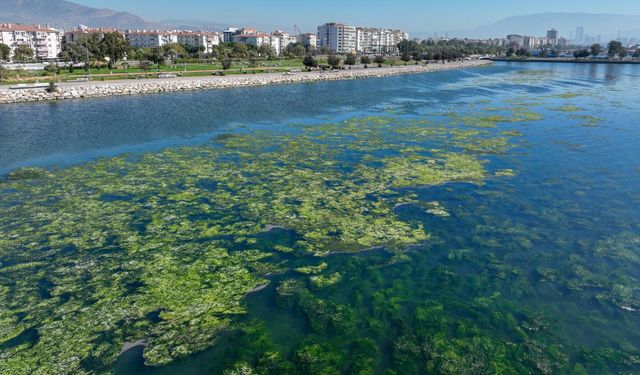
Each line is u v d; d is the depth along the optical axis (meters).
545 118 45.47
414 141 35.00
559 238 18.81
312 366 11.65
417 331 13.04
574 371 11.61
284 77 83.50
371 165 28.30
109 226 19.39
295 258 16.97
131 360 11.74
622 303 14.48
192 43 192.62
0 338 12.45
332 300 14.46
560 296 14.84
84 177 26.00
